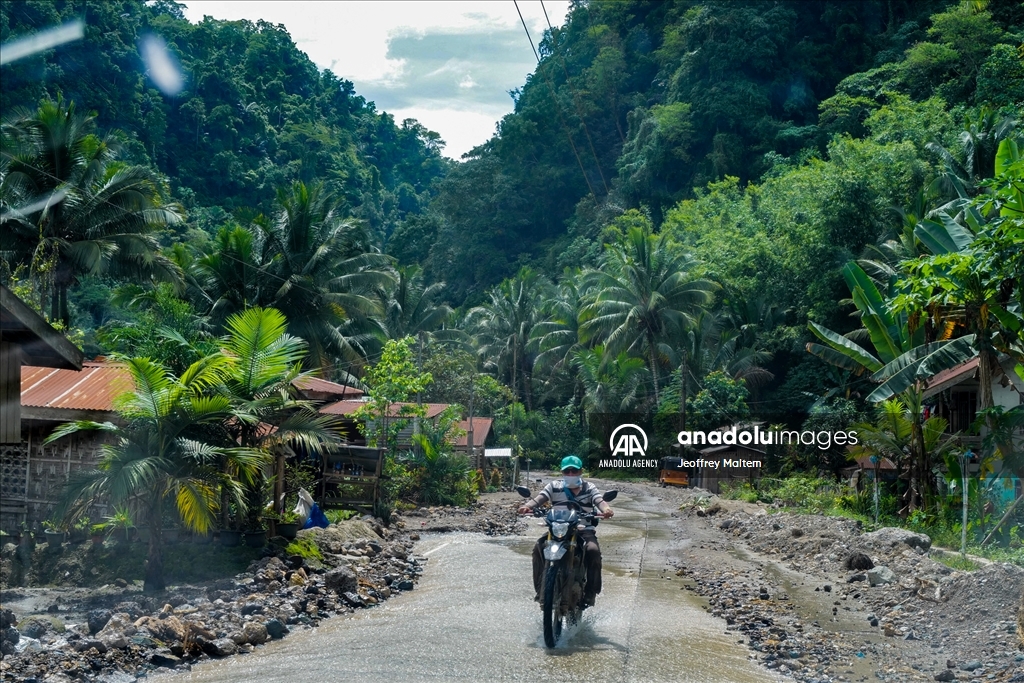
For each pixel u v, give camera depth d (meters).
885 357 21.84
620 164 86.19
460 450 38.31
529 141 97.75
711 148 76.19
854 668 8.16
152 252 31.45
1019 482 16.05
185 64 115.25
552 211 96.12
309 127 138.50
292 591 10.84
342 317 38.91
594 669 7.51
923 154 47.72
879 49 76.50
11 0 60.22
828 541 17.11
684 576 14.29
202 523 11.04
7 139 29.19
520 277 64.31
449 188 99.62
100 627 8.81
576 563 8.81
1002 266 13.24
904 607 11.30
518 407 54.78
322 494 19.14
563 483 9.59
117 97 81.75
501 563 15.12
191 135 106.81
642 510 30.34
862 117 67.50
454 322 63.66
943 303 16.28
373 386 26.91
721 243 56.00
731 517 24.67
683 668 7.72
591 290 56.22
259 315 12.45
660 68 92.19
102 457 12.45
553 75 102.62
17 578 12.28
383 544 16.62
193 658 7.90
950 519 17.84
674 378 51.03
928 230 18.53
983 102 48.78
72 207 29.39
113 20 85.56
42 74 60.78
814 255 47.16
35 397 14.59
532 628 9.32
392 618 9.91
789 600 12.05
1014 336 16.38
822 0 80.75
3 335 10.34
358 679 7.02
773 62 76.69
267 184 110.81
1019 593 9.99
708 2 82.06
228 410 11.36
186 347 12.95
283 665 7.57
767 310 53.81
